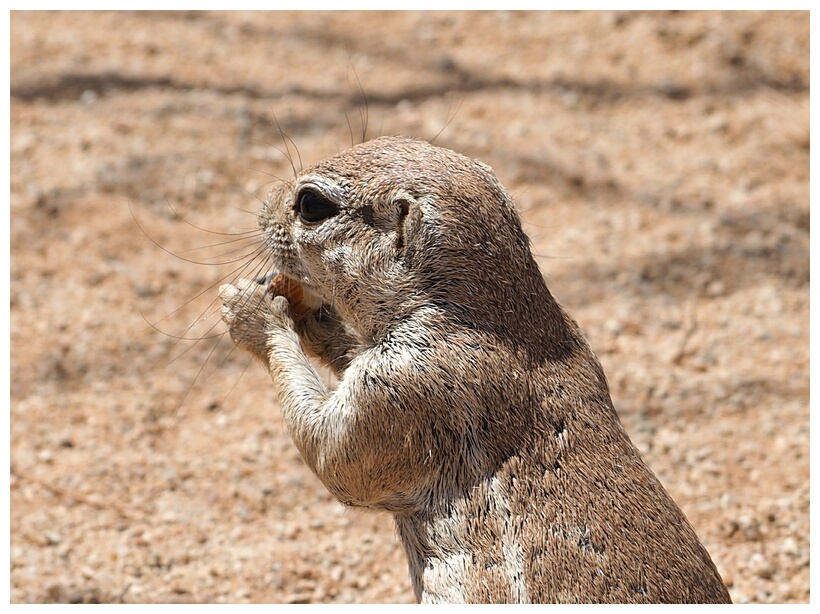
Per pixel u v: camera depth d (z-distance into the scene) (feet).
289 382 36.60
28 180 75.41
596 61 90.68
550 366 35.35
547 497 33.68
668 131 82.89
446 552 34.47
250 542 52.47
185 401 61.36
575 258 71.05
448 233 35.04
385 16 97.96
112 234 71.82
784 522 52.65
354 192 36.19
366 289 36.14
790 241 72.49
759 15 95.50
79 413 59.93
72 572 49.88
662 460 56.80
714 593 33.73
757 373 62.49
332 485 35.94
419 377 34.37
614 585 32.63
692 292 68.74
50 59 89.20
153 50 91.45
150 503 54.60
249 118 82.53
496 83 87.97
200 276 69.31
